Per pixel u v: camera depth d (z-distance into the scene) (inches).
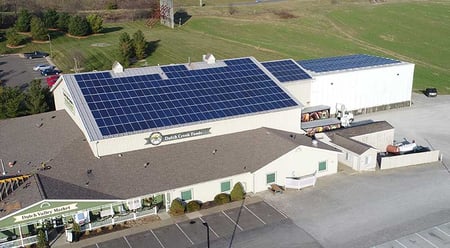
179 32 4950.8
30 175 1740.9
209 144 2001.7
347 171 2144.4
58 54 4072.3
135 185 1761.8
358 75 2849.4
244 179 1926.7
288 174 1994.3
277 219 1760.6
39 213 1601.9
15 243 1600.6
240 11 5753.0
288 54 4291.3
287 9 5885.8
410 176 2103.8
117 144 1868.8
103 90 2055.9
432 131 2659.9
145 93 2085.4
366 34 5142.7
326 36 5017.2
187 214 1798.7
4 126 2191.2
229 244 1614.2
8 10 5315.0
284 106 2170.3
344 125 2583.7
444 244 1606.8
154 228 1713.8
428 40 4987.7
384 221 1743.4
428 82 3705.7
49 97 2605.8
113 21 5310.0
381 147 2415.1
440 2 6348.4
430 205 1850.4
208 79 2256.4
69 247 1608.0
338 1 6323.8
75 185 1713.8
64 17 4709.6
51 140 1985.7
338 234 1665.8
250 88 2247.8
